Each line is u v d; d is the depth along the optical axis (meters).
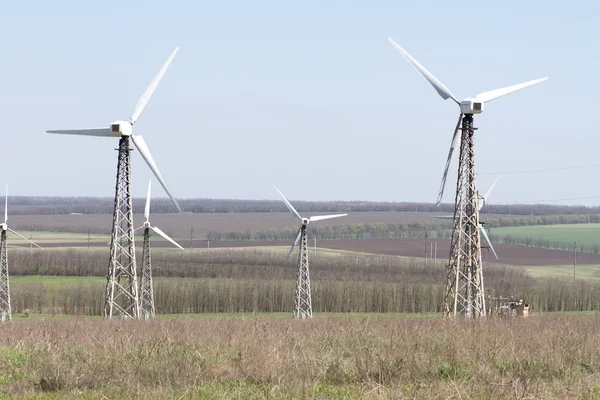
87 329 45.78
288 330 39.16
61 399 24.12
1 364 29.77
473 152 66.81
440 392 23.69
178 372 27.55
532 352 32.16
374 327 43.16
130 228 69.56
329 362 29.31
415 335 36.53
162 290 126.81
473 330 41.22
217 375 27.55
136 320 63.88
